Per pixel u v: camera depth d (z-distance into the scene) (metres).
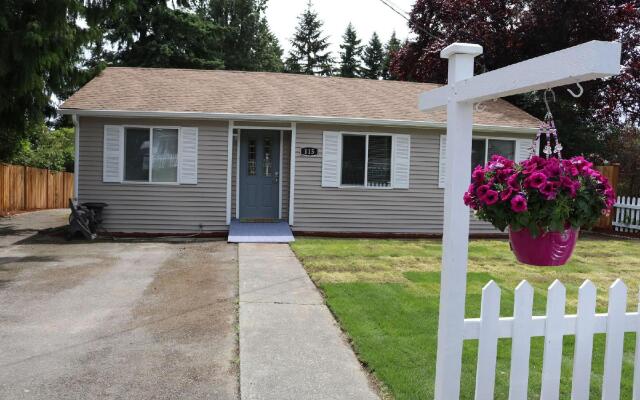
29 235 11.00
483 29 17.52
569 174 2.27
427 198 12.44
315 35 51.59
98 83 12.74
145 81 13.19
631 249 10.23
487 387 2.43
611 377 2.56
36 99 11.49
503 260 8.58
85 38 11.04
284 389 3.51
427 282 6.65
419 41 19.70
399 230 12.34
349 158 12.16
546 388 2.46
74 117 11.20
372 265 7.82
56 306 5.56
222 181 11.77
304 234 11.96
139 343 4.44
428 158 12.40
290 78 14.66
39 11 9.77
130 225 11.55
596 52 1.74
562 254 2.34
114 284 6.61
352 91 13.93
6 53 9.58
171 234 11.60
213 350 4.28
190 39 27.55
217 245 10.01
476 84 2.29
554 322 2.46
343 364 3.95
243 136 12.30
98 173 11.45
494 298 2.42
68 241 10.31
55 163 19.17
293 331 4.71
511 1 17.52
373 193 12.23
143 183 11.54
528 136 12.71
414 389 3.45
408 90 14.59
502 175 2.33
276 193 12.43
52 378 3.71
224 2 36.56
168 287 6.45
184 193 11.67
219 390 3.54
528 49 17.42
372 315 5.11
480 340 2.42
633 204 13.02
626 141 17.00
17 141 15.63
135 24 26.67
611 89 16.94
